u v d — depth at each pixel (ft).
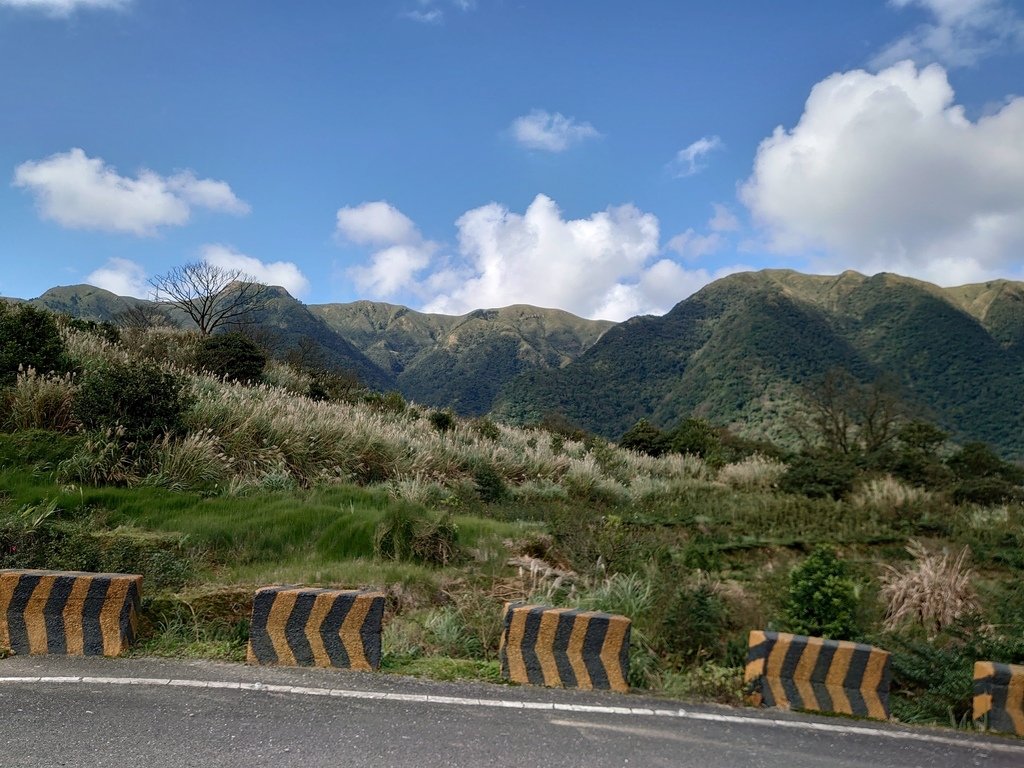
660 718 14.82
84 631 16.78
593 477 52.42
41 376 35.76
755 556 32.63
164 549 23.98
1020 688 16.48
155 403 33.65
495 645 19.57
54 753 11.53
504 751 12.55
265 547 27.17
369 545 28.19
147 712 13.38
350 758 11.91
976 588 28.17
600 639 17.06
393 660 17.51
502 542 30.40
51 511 25.43
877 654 16.90
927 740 14.92
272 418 40.50
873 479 46.68
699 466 70.74
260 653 16.71
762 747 13.64
